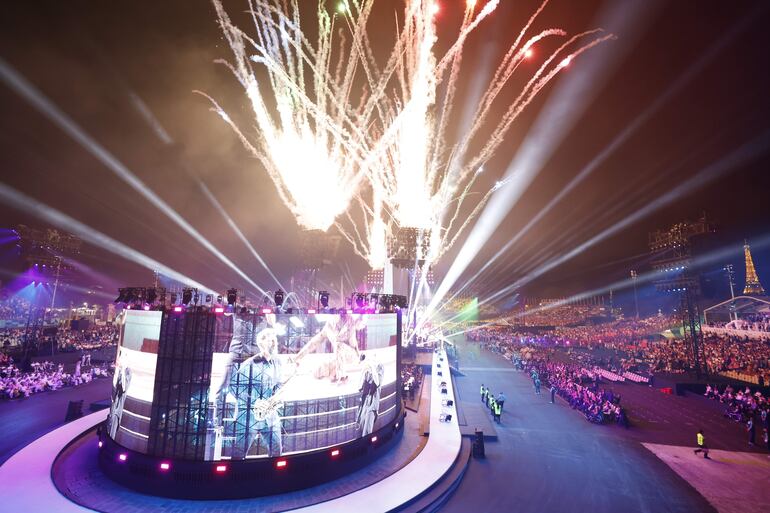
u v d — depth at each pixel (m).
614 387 43.00
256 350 16.36
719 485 18.78
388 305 23.34
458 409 30.91
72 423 23.11
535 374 39.94
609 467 20.80
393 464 19.28
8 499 14.48
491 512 15.84
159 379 16.05
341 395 18.30
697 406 34.88
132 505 14.62
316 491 16.12
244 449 15.64
